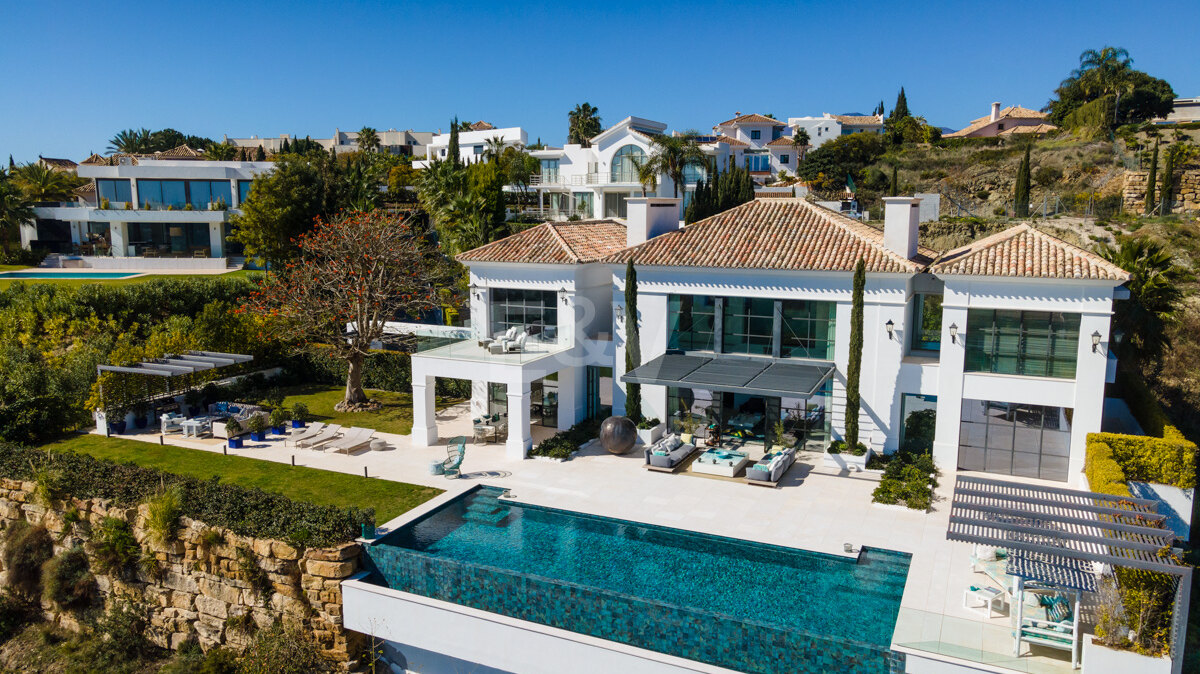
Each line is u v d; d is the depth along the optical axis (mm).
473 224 54438
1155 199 60938
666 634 18391
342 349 38031
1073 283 25219
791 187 81375
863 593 19922
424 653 21500
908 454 28312
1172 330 40969
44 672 24500
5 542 27859
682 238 32656
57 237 79000
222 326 41812
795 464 29266
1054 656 16375
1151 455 23641
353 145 170875
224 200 73500
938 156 90750
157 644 24938
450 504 26078
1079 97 92000
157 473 26766
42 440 33219
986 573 19406
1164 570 15297
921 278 30766
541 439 33156
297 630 22281
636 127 78250
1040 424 26703
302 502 24172
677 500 25984
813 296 29031
